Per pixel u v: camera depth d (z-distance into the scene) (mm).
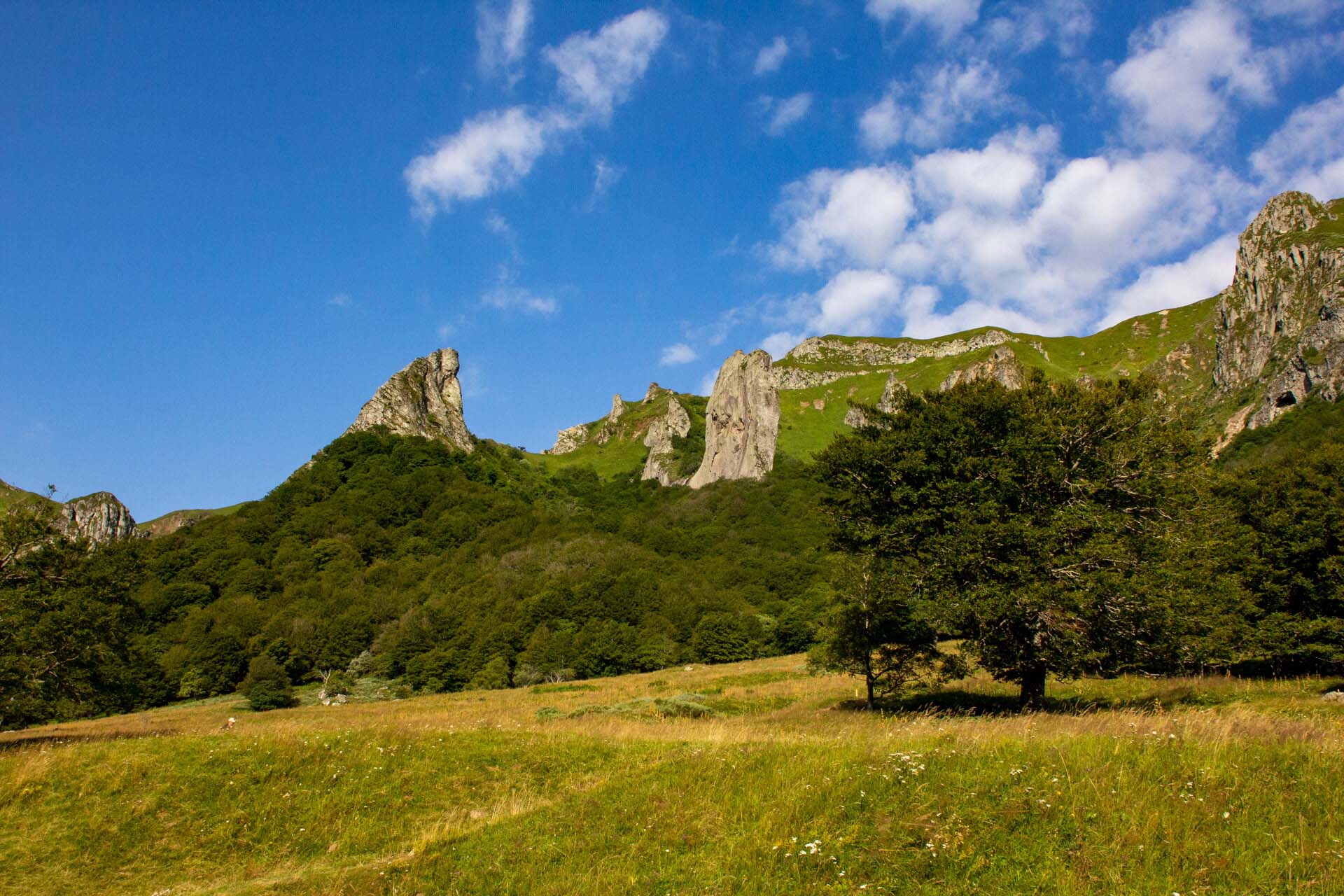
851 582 26266
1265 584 30938
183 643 81625
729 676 50406
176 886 11883
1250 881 7785
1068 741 11734
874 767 11461
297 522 123812
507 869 10594
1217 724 12383
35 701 26156
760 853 9617
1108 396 25062
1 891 11594
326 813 13938
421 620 88438
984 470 23500
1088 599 20578
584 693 48406
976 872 8586
